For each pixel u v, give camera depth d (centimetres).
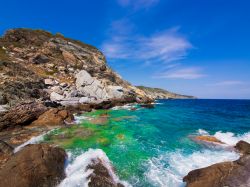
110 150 1349
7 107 2575
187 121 2648
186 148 1447
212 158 1242
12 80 3381
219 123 2531
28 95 3409
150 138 1702
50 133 1759
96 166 1020
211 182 848
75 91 4134
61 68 5375
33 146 1003
